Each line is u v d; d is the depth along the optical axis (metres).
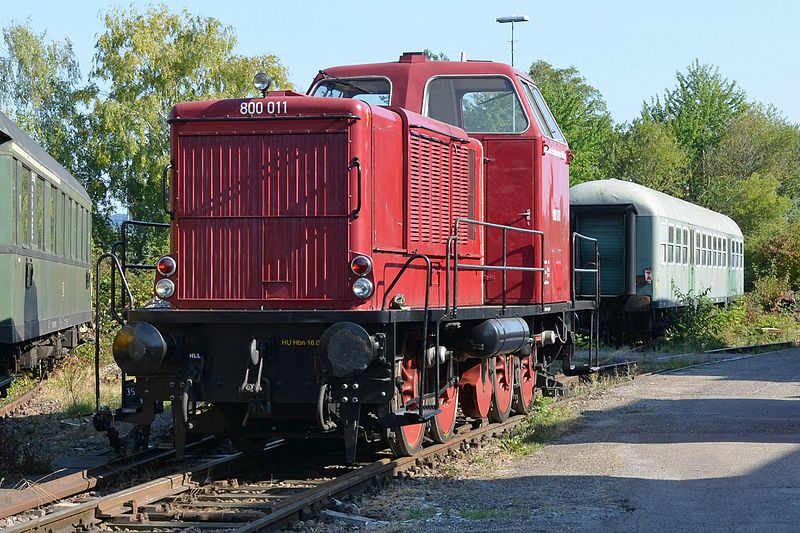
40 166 17.00
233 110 9.65
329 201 9.47
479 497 8.60
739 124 82.06
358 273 9.27
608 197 25.12
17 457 10.38
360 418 9.62
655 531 7.31
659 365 20.48
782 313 40.09
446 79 12.36
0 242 14.58
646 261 25.08
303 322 9.09
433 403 10.18
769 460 9.90
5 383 14.67
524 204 12.48
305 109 9.52
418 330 9.94
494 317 11.20
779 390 16.12
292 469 10.10
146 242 44.53
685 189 77.50
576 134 59.28
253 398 9.20
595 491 8.72
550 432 11.88
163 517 7.91
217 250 9.65
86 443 11.82
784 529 7.25
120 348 8.92
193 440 11.23
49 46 51.66
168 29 44.59
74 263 20.62
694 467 9.65
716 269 34.09
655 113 90.50
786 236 51.22
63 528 7.61
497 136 12.46
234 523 7.76
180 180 9.73
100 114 42.88
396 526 7.56
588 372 15.74
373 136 9.67
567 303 14.04
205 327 9.38
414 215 10.39
